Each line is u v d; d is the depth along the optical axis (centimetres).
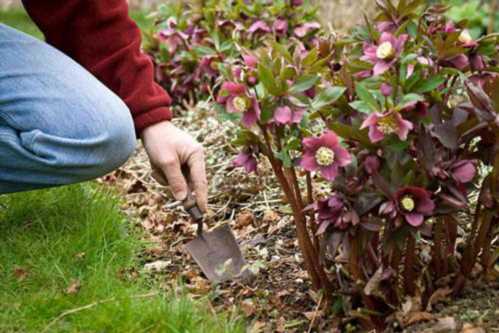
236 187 297
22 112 218
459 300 210
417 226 180
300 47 197
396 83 179
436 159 183
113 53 231
